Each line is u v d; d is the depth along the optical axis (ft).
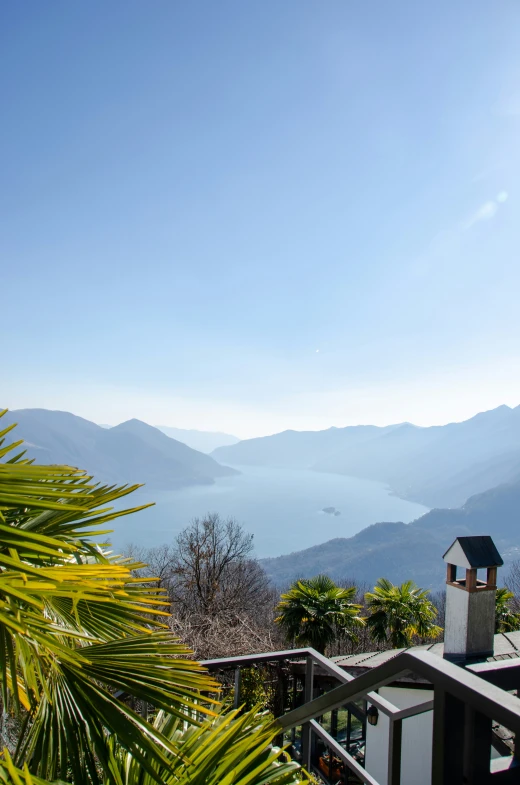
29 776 3.43
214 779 4.20
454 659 15.67
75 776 3.79
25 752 3.88
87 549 4.12
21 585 3.13
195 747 4.62
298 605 35.58
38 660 3.89
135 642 4.39
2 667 3.34
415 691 20.22
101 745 3.91
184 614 44.37
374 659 24.00
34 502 3.47
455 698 3.20
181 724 5.23
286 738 9.25
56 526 4.07
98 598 3.46
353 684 4.49
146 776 4.47
